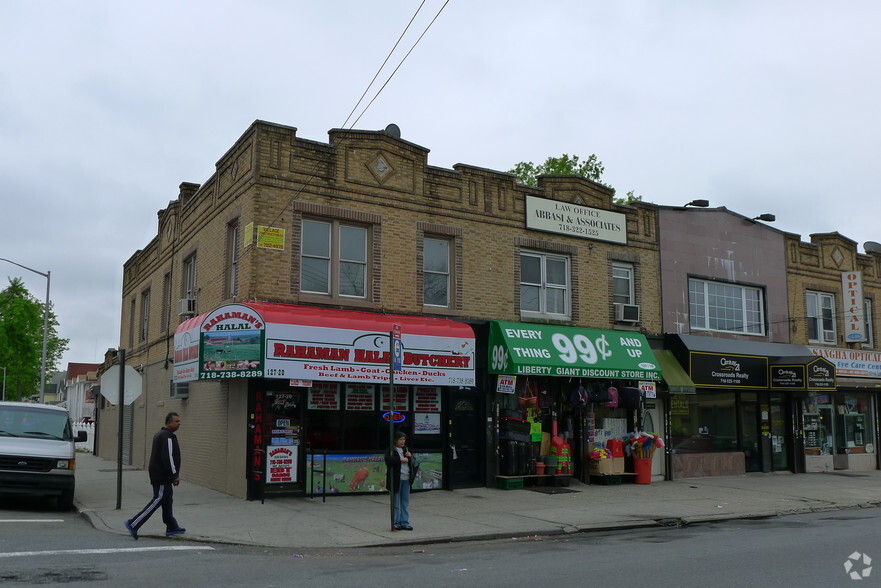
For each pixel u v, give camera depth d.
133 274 27.38
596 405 19.19
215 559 9.34
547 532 12.02
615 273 20.11
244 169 15.80
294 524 12.09
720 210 22.31
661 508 14.77
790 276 23.84
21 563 8.59
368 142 16.50
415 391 16.66
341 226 16.16
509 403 17.81
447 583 7.97
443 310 17.03
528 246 18.53
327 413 15.63
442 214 17.30
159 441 10.96
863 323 25.44
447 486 16.72
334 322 14.64
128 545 10.18
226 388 16.20
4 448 13.15
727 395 21.84
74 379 64.81
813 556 9.75
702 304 21.64
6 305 57.25
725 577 8.31
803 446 23.14
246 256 15.20
